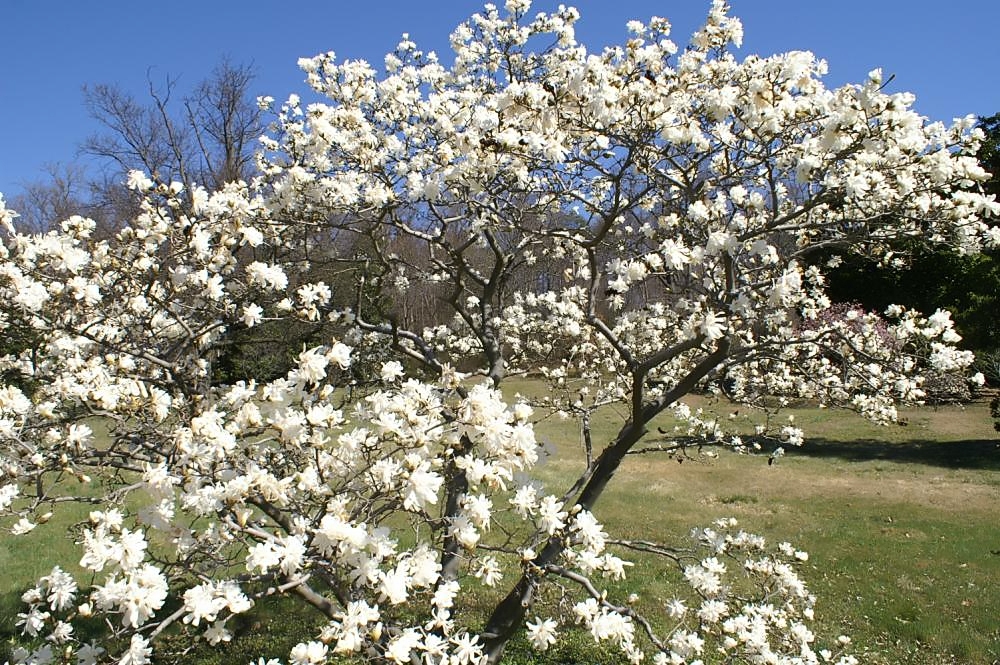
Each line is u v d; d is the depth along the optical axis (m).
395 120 5.00
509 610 3.44
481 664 2.32
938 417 14.40
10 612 5.31
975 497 8.83
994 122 15.86
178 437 2.31
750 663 3.23
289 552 2.05
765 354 4.03
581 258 5.64
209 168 17.22
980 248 3.62
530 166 3.52
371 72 4.95
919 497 8.90
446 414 2.81
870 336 4.84
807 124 3.36
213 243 3.56
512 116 3.40
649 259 3.23
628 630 2.47
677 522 7.86
